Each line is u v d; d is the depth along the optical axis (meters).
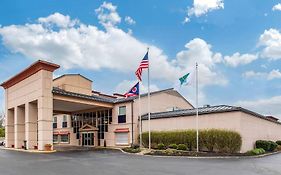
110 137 39.56
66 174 13.95
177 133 31.66
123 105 38.38
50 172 14.56
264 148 30.14
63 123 48.59
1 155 24.42
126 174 13.99
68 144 46.78
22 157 22.52
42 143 30.30
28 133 33.31
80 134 44.62
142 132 36.06
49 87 31.70
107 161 19.92
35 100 32.41
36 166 16.88
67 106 39.56
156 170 15.40
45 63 31.22
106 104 39.06
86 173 14.27
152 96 40.03
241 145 27.05
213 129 28.72
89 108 42.16
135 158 22.42
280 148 35.78
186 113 31.91
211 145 28.16
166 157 23.47
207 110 30.31
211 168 16.25
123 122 38.09
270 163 18.91
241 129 27.33
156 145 32.75
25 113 34.72
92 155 25.09
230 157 23.48
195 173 14.39
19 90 36.47
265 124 36.03
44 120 30.69
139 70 31.11
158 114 36.41
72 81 40.88
